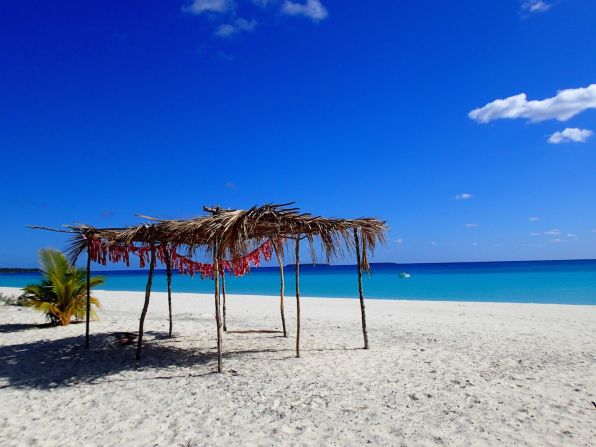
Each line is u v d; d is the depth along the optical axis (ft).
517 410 15.84
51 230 24.56
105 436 14.35
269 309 56.44
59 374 22.40
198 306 62.13
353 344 28.84
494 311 51.06
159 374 21.93
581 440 13.30
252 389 18.85
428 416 15.33
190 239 24.03
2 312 48.75
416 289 108.68
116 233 26.50
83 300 40.40
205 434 14.29
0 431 15.01
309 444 13.35
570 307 54.70
